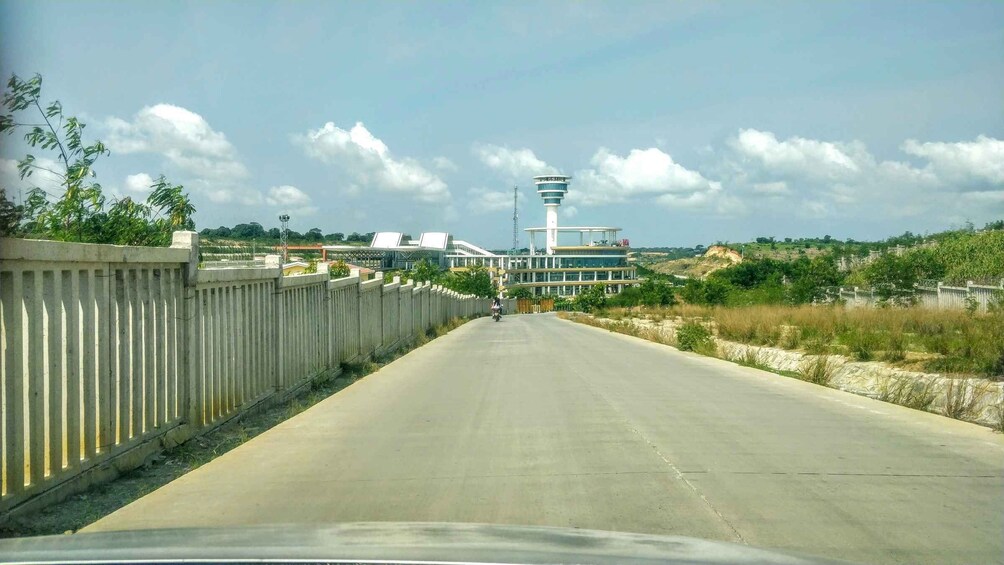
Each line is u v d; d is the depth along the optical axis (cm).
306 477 728
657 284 8056
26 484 595
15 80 906
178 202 1160
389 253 10206
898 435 915
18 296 577
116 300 731
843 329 2317
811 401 1202
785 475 717
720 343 2566
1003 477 710
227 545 212
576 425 986
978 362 1429
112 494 671
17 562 199
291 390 1296
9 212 920
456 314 5528
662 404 1170
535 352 2297
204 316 937
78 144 982
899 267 3631
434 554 201
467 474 730
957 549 517
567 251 16512
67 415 649
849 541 532
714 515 591
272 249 3306
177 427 857
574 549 212
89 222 1008
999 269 3562
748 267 7481
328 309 1580
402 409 1153
